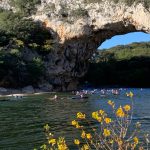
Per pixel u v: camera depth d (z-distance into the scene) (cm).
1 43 10738
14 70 9906
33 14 12225
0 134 2928
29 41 11388
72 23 11706
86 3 11700
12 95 8675
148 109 5056
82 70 12575
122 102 6400
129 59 16200
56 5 11994
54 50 11650
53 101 6644
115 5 11256
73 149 2217
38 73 10500
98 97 7669
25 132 3011
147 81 15025
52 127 3306
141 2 10888
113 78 15150
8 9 12812
